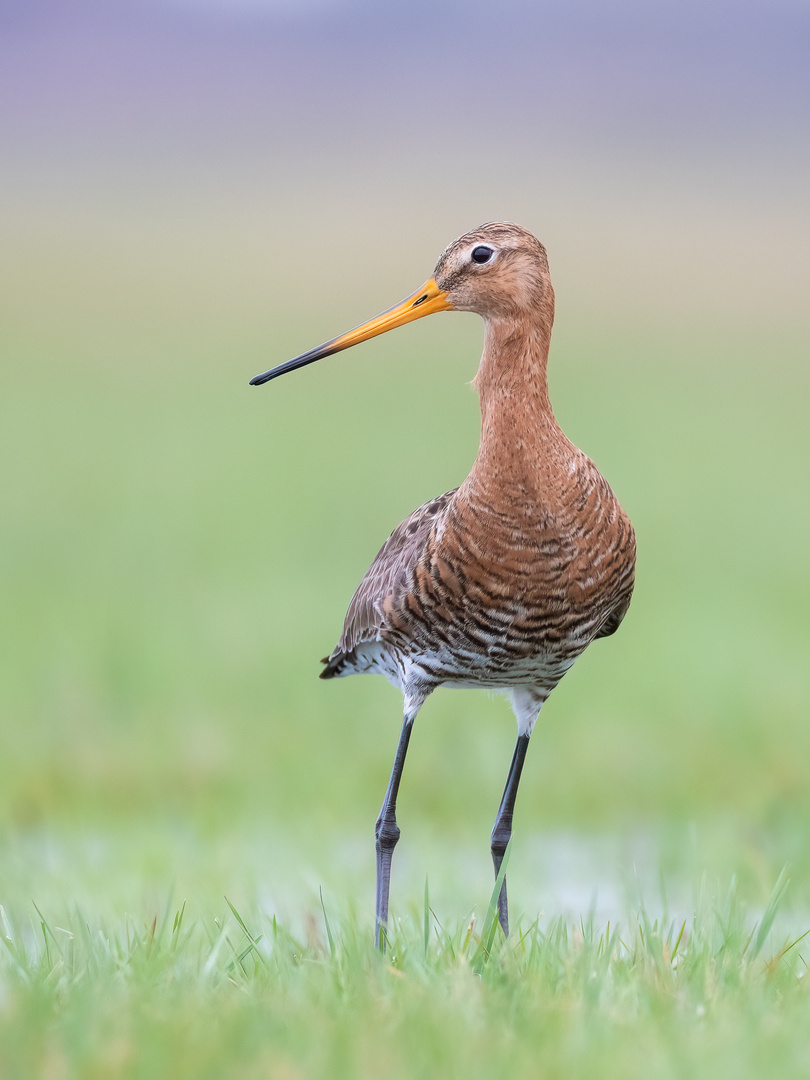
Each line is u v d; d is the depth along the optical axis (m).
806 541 29.16
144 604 23.12
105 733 15.84
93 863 11.41
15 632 20.94
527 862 12.26
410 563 9.19
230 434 48.56
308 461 41.75
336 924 9.45
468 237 9.32
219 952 8.31
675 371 70.50
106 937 8.62
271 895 10.48
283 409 56.69
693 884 9.72
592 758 15.13
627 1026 6.99
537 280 9.20
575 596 9.01
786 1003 7.46
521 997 7.34
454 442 45.72
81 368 71.19
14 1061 6.42
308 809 13.69
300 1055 6.59
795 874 11.03
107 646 19.88
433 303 9.47
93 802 14.13
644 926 8.91
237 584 24.78
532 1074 6.42
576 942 8.47
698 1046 6.71
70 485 37.09
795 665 18.84
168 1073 6.36
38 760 14.97
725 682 17.88
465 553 8.91
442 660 9.29
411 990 7.36
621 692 17.52
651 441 44.66
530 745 15.66
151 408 56.31
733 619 21.75
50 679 18.05
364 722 16.50
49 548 28.41
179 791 14.41
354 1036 6.73
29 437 46.97
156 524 31.27
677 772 14.86
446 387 66.62
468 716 16.72
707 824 13.16
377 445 45.19
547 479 8.85
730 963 7.99
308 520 31.64
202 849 11.83
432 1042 6.70
